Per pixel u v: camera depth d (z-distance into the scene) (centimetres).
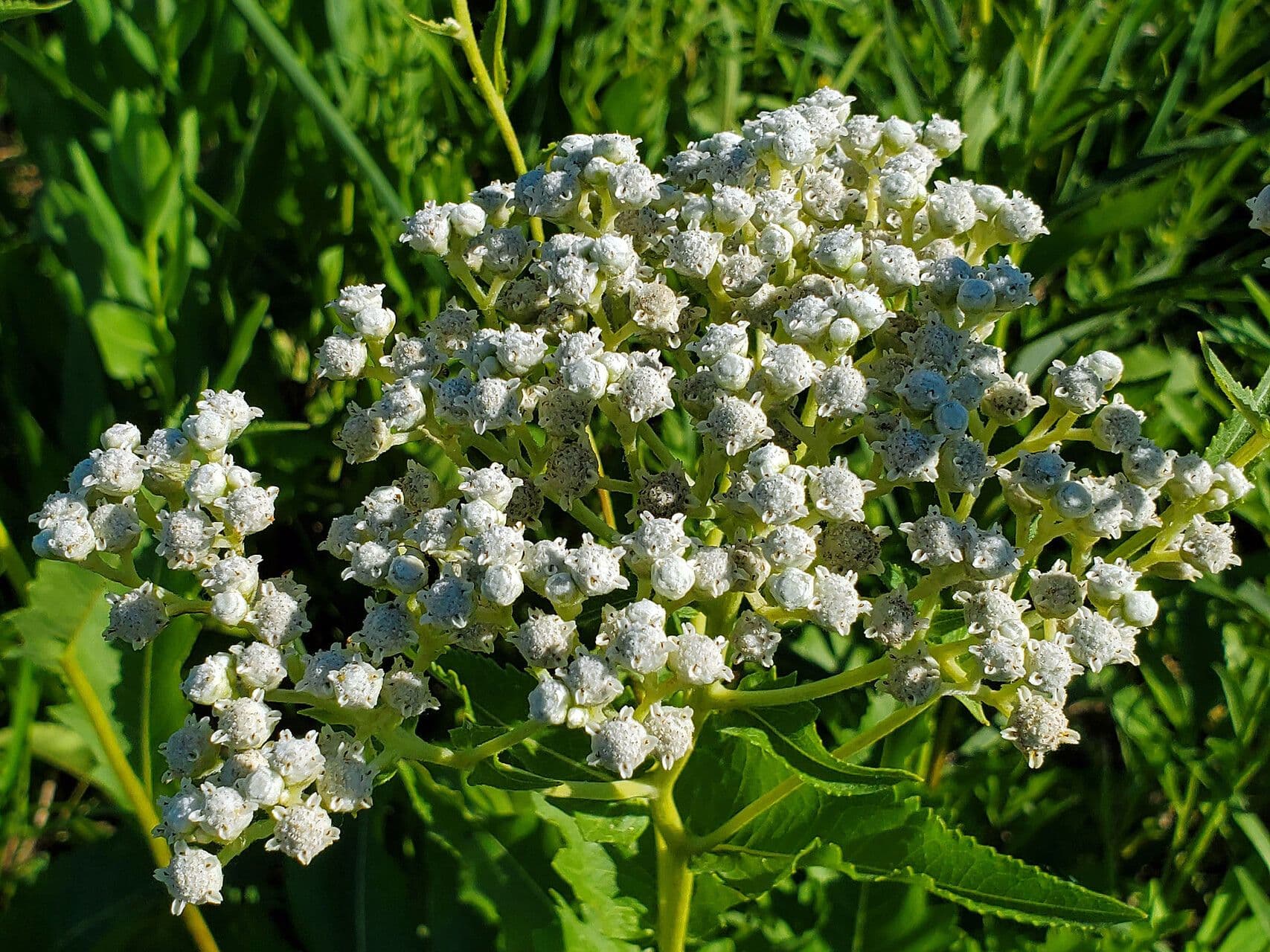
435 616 13
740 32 27
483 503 13
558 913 16
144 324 20
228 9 22
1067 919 13
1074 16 21
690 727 13
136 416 21
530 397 14
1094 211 20
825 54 24
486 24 18
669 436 20
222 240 23
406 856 19
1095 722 23
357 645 13
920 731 18
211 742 12
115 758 16
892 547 19
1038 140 21
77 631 15
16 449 22
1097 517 13
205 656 20
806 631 19
